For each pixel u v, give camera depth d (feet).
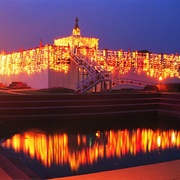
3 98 67.31
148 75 121.70
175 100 78.74
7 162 29.35
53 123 63.57
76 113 72.02
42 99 70.64
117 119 71.46
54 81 101.76
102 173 24.62
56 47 102.12
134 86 116.78
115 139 46.96
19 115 67.00
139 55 119.24
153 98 82.74
